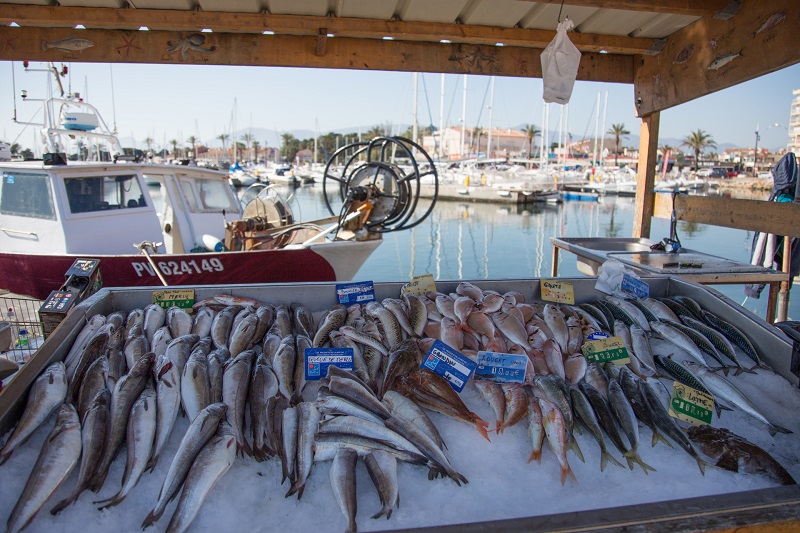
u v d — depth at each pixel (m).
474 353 2.69
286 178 53.56
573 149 102.44
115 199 6.91
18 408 2.10
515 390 2.43
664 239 5.20
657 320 3.11
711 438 2.26
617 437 2.26
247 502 1.91
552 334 2.93
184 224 7.65
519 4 4.16
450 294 3.29
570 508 1.94
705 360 2.81
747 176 55.47
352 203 5.61
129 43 4.53
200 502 1.81
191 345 2.60
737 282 4.07
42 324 3.13
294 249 6.10
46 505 1.82
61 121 8.05
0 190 6.79
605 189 45.12
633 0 3.74
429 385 2.40
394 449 2.05
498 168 58.81
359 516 1.85
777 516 1.66
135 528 1.80
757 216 4.27
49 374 2.23
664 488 2.07
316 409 2.21
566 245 5.40
